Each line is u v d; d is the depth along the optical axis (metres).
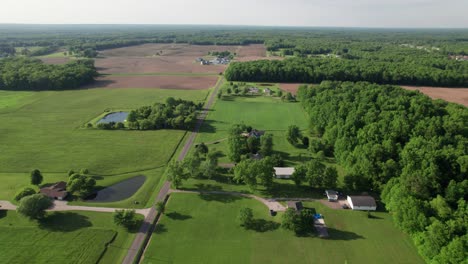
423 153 86.81
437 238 61.50
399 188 76.12
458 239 58.50
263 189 93.88
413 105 126.25
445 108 134.00
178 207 84.19
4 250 67.06
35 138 129.75
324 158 114.94
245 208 76.94
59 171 103.00
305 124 153.75
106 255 66.44
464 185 76.75
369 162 90.50
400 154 91.31
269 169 90.94
